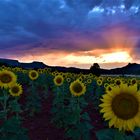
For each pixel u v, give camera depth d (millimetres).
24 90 21922
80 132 9586
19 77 26672
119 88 3779
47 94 21109
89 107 17781
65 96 17125
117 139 3674
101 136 3746
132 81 21547
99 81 20328
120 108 3699
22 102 17578
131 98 3719
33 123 13312
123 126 3676
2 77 9969
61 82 15188
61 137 11398
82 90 10516
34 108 15086
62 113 12375
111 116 3717
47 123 13328
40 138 11141
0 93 12594
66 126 11664
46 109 16562
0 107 14047
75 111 10039
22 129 8055
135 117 3672
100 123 13695
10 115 14031
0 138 7648
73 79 26688
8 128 7691
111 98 3764
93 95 21828
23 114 15000
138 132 4008
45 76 26141
